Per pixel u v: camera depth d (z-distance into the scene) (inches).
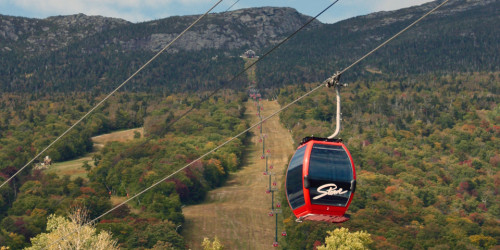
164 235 7022.6
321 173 1170.6
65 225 3516.2
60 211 7509.8
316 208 1176.2
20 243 6747.1
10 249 6638.8
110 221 7485.2
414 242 7608.3
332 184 1168.8
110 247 3336.6
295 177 1206.9
